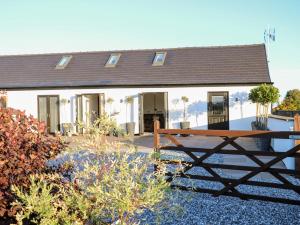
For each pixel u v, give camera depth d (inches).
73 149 164.1
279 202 245.6
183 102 776.3
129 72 838.5
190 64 832.3
